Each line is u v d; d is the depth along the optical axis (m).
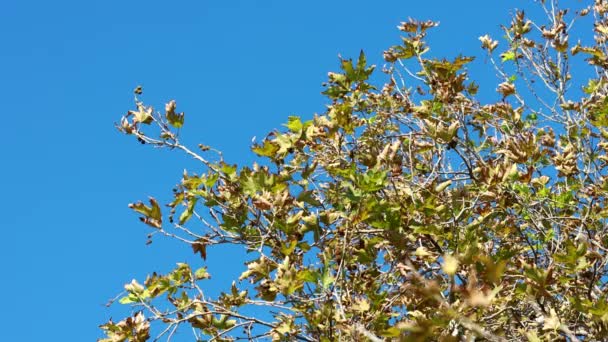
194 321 4.38
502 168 4.52
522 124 5.65
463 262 2.60
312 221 4.35
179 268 4.44
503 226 4.97
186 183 4.43
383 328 4.13
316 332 4.30
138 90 4.64
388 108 5.89
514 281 4.53
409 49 5.41
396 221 4.32
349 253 4.60
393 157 4.58
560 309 4.48
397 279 4.94
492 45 6.59
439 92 4.93
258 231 4.49
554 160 5.42
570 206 5.39
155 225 4.42
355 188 4.30
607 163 5.90
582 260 3.72
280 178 4.41
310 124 4.59
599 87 6.41
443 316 1.85
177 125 4.61
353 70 4.85
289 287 4.03
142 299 4.33
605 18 6.50
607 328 3.59
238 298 4.44
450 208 4.67
